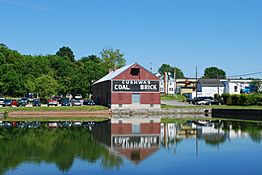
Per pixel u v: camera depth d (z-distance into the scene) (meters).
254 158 28.70
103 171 24.34
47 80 115.88
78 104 90.62
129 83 83.75
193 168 25.28
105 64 152.75
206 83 135.00
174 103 104.44
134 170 24.70
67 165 26.03
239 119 69.44
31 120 66.06
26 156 29.16
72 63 165.38
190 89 158.62
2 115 73.50
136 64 84.06
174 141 38.06
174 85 152.12
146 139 39.56
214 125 55.97
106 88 89.12
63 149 32.59
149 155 30.05
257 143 36.62
